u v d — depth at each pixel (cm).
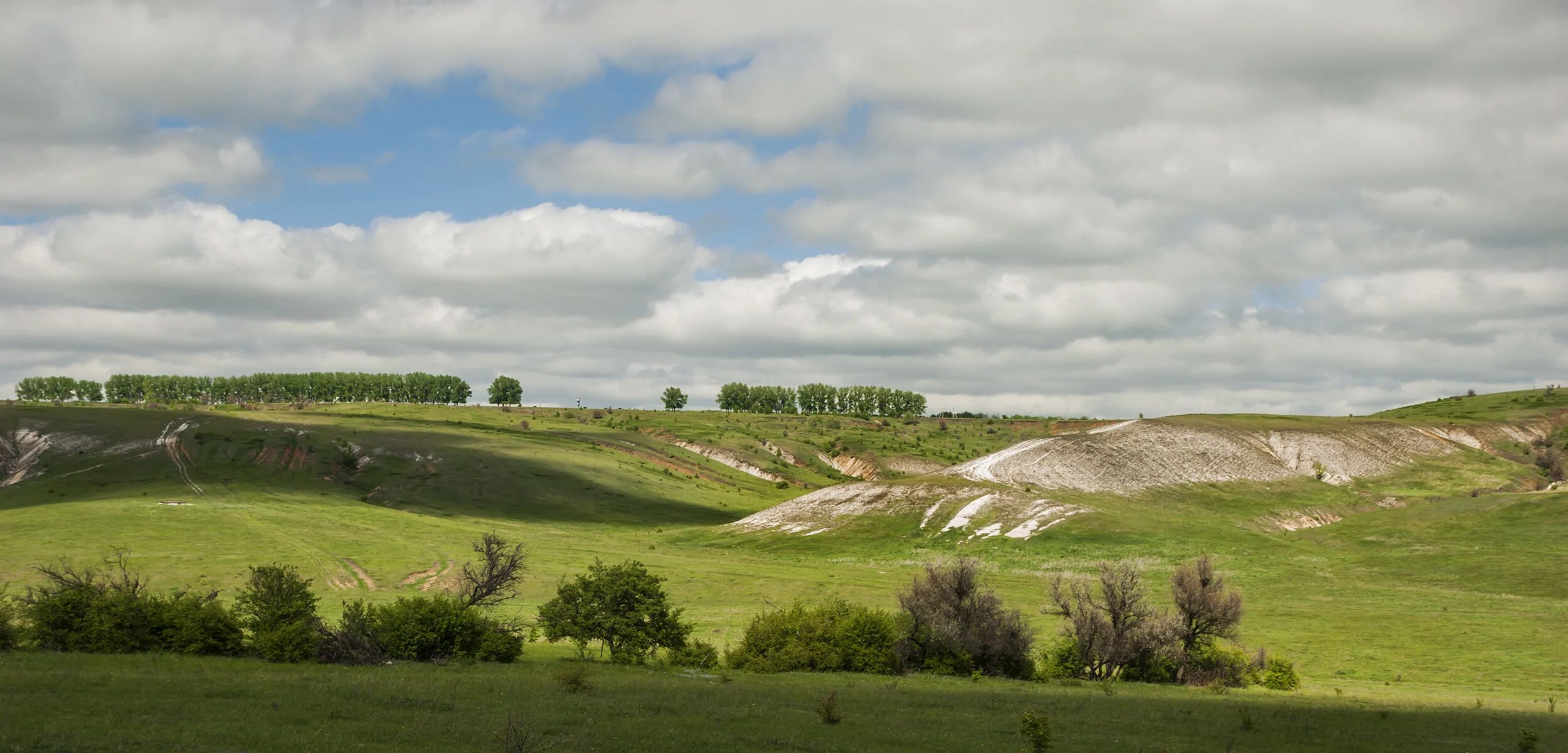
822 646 5528
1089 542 11588
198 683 3241
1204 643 6041
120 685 3081
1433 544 11300
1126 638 5788
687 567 10838
